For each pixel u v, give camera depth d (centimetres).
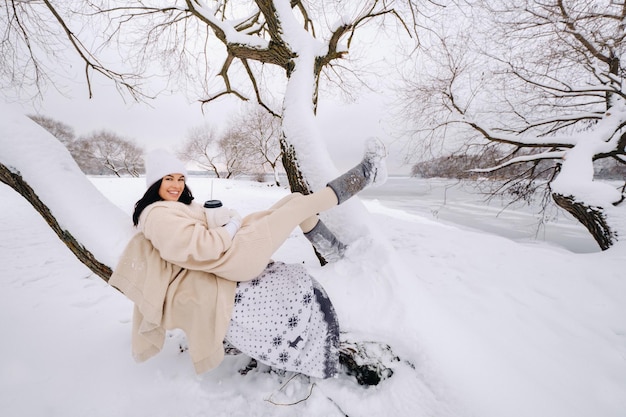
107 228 164
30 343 181
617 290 252
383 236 216
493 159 757
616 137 461
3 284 299
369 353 150
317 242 186
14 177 149
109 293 279
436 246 461
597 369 165
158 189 120
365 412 130
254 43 322
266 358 127
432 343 153
